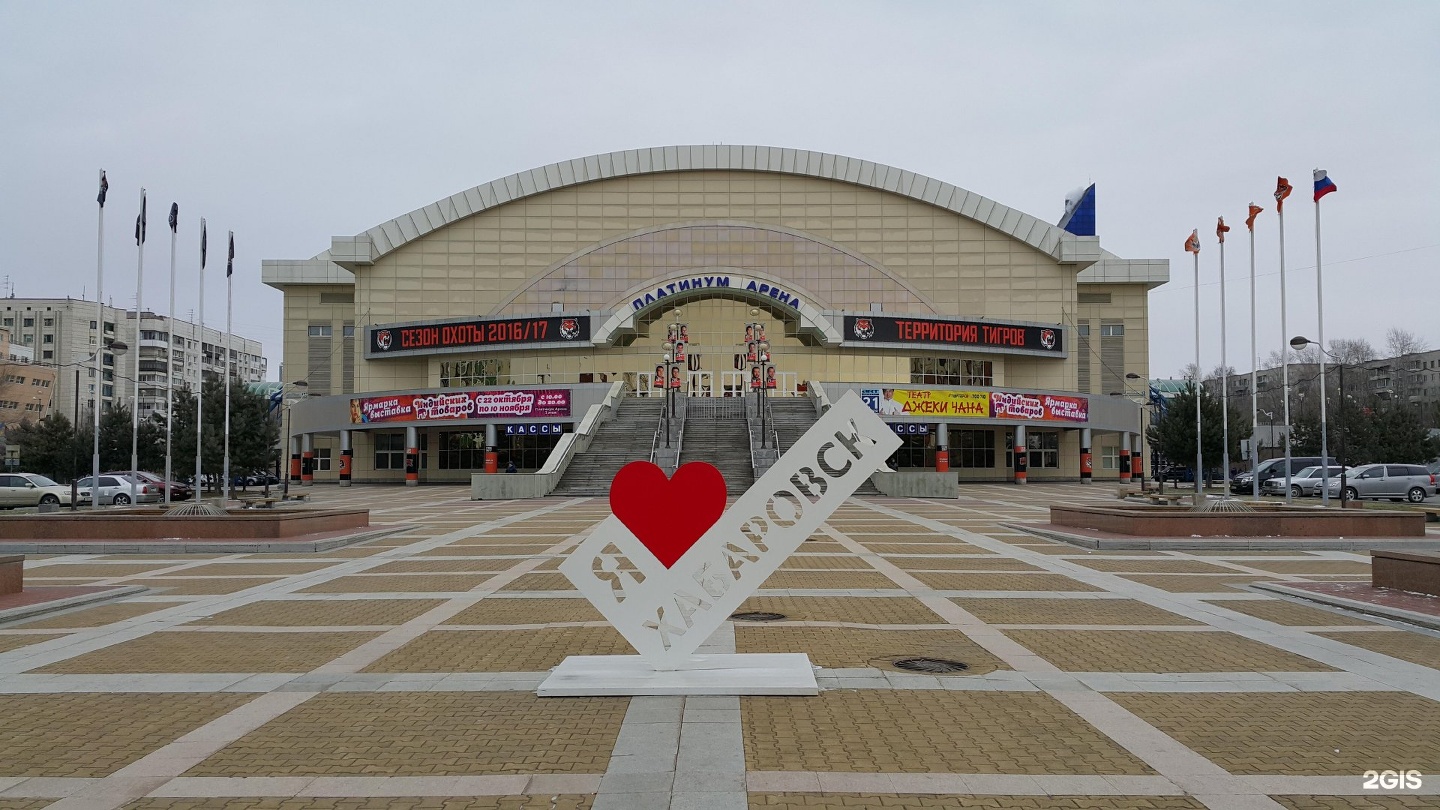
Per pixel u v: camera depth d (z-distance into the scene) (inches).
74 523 802.8
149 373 4724.4
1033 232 2620.6
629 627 334.0
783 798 220.8
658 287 2474.2
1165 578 590.9
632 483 336.8
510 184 2605.8
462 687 323.6
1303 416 2659.9
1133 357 2859.3
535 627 430.6
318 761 248.5
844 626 428.5
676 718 284.2
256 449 2007.9
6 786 231.3
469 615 462.3
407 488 2167.8
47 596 505.7
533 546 797.9
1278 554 729.0
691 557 334.0
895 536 877.2
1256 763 244.5
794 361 2509.8
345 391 2832.2
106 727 279.4
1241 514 803.4
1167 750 254.8
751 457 1691.7
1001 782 230.8
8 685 328.2
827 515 336.5
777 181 2637.8
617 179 2632.9
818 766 242.2
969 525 1007.6
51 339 4431.6
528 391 2123.5
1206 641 395.5
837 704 299.7
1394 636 405.7
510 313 2593.5
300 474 2615.7
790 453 336.2
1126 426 2497.5
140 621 451.2
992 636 406.3
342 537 826.2
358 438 2524.6
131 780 235.1
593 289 2603.3
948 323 2458.2
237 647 390.0
